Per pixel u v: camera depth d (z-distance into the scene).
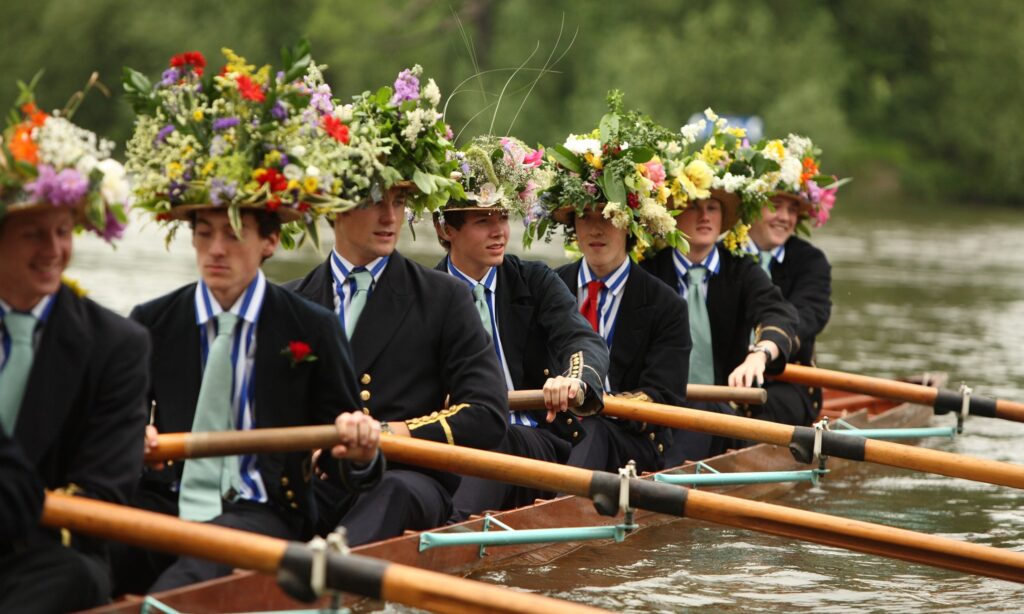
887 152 183.62
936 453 24.16
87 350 16.78
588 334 26.28
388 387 23.12
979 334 59.44
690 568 24.22
